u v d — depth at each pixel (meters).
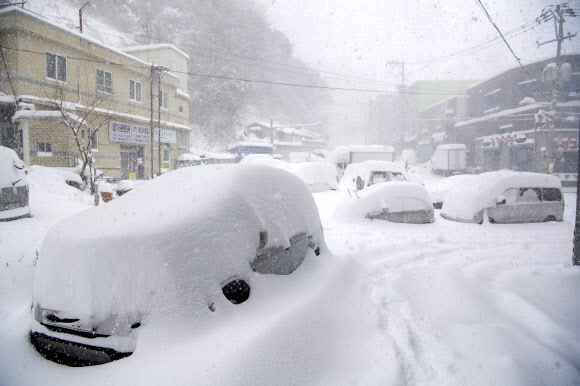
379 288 4.34
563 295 4.29
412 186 9.22
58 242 2.38
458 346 3.15
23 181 8.02
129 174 23.81
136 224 2.43
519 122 31.27
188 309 2.20
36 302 2.34
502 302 4.17
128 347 2.07
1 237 6.26
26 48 17.44
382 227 8.44
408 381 2.60
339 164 28.11
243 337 2.20
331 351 2.69
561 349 3.14
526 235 7.97
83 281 2.20
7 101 17.12
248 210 2.91
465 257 6.15
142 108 26.02
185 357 1.99
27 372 2.10
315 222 4.10
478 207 9.08
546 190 9.48
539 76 30.19
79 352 2.13
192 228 2.43
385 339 3.04
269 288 2.85
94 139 21.31
